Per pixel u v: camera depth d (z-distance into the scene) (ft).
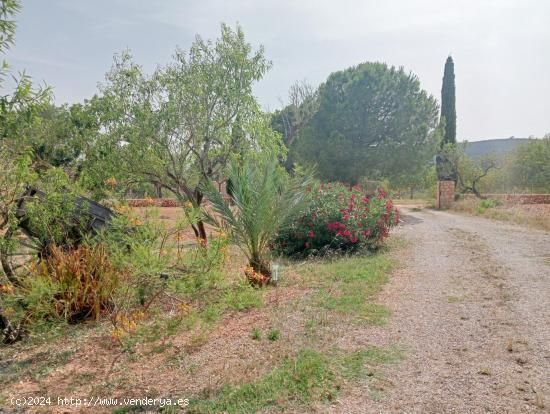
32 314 17.38
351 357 13.60
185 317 16.81
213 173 35.70
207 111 33.68
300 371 12.45
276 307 19.04
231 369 12.99
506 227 47.70
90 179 29.84
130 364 13.83
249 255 25.85
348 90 74.23
